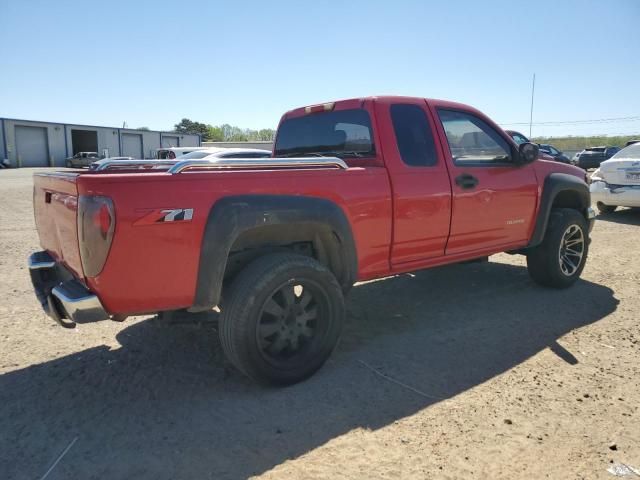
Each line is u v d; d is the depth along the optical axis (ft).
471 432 9.93
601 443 9.53
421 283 20.67
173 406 11.07
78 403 11.24
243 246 12.23
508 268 22.97
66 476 8.71
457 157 15.66
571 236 19.34
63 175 11.60
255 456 9.21
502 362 13.09
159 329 15.72
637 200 34.55
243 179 11.21
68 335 15.23
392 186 13.70
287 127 17.48
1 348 14.21
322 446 9.52
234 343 11.05
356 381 12.14
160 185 10.18
